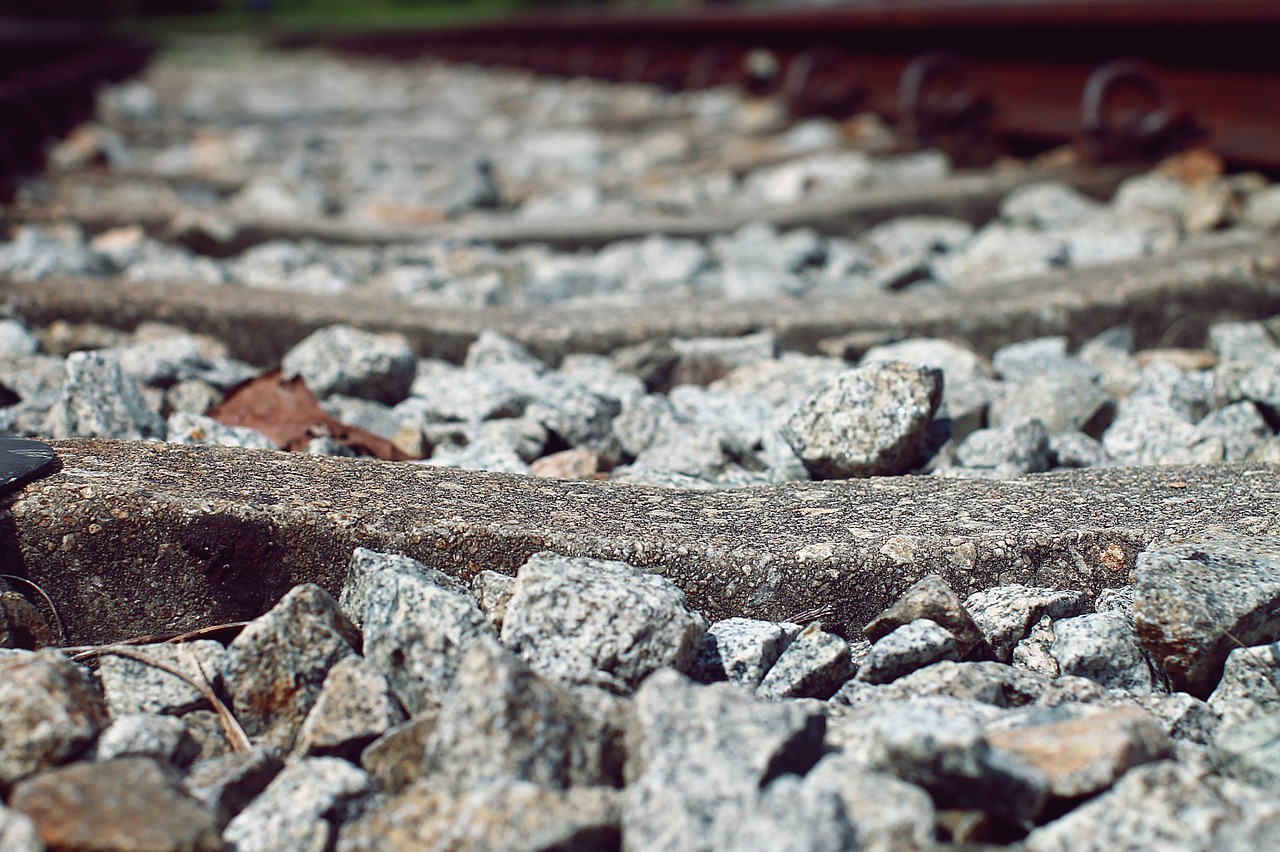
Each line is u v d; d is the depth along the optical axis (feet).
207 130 28.99
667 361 10.50
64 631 6.24
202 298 11.32
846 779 4.46
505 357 10.43
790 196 19.44
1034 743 4.77
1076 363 10.31
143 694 5.49
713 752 4.50
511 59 50.19
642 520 6.59
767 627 6.05
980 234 15.70
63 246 13.98
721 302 11.94
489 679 4.75
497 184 20.08
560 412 8.94
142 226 15.83
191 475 6.52
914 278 13.20
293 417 8.90
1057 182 16.81
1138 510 6.70
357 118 34.24
